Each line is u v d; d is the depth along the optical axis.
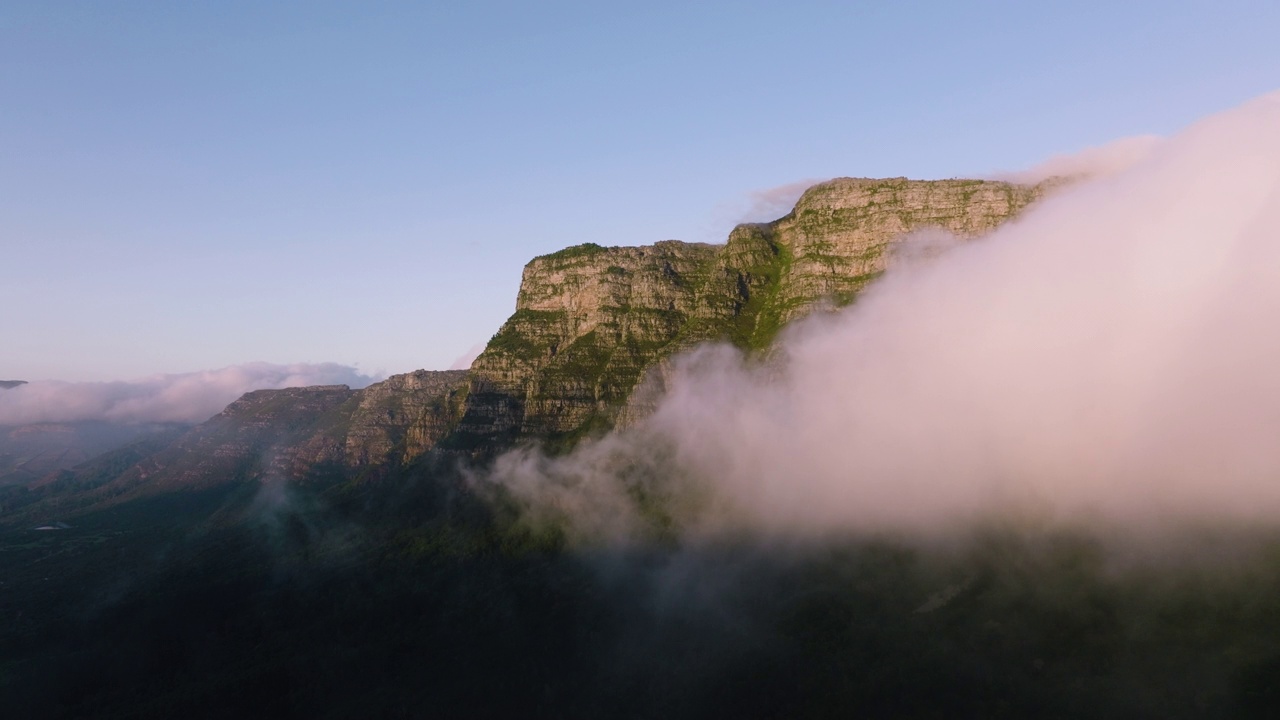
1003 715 153.75
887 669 172.25
